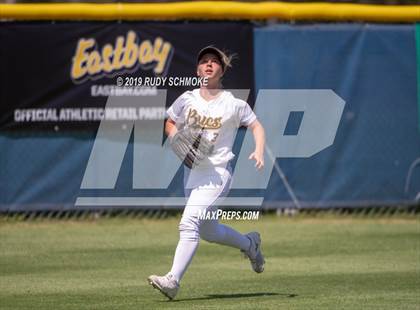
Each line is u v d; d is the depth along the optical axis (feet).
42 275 81.61
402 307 65.16
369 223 119.24
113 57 117.39
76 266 86.89
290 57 120.26
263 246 100.12
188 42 117.80
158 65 117.70
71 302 67.51
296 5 119.96
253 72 119.34
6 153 116.98
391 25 122.72
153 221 120.06
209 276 81.41
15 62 116.26
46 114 117.08
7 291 73.00
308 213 122.93
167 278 65.41
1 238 105.60
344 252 95.96
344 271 83.71
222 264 88.84
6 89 116.37
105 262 89.30
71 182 118.11
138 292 72.43
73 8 116.26
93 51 117.08
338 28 121.29
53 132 117.39
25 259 91.20
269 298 69.26
